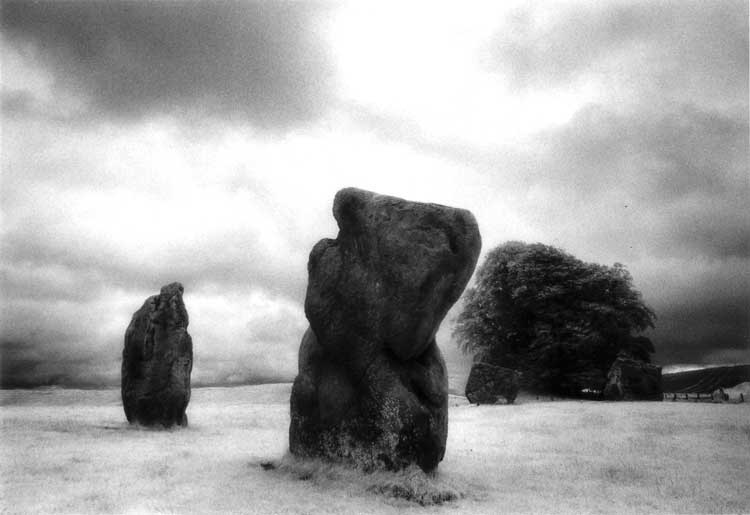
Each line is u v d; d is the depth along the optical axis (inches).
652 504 389.7
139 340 795.4
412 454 413.4
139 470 465.7
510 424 856.9
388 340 424.5
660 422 807.7
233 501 371.9
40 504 359.9
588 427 799.1
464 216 424.2
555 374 1795.0
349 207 451.8
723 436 689.6
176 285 826.2
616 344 1806.1
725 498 406.0
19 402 1472.7
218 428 812.6
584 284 1831.9
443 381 446.6
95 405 1369.3
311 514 346.6
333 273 451.5
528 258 1877.5
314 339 480.7
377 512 353.7
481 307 1994.3
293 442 474.3
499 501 391.5
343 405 441.4
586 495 412.8
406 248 418.0
